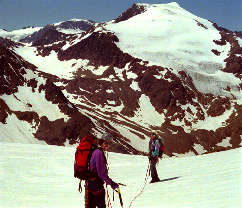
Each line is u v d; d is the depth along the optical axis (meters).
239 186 7.42
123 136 187.00
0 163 14.94
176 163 15.14
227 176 9.03
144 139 192.75
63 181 12.09
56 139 160.12
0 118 165.12
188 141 196.50
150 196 8.55
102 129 178.50
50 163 15.22
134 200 8.46
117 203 8.40
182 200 7.29
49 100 188.25
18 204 8.80
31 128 165.75
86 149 4.99
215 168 11.12
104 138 5.16
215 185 8.17
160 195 8.43
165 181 10.63
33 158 16.39
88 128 169.00
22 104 179.62
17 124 166.00
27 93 190.25
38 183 11.83
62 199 9.34
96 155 4.91
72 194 10.05
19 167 14.30
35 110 177.50
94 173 4.95
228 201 6.30
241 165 10.41
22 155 17.20
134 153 162.00
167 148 188.00
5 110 171.00
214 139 199.75
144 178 12.20
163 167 14.45
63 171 13.77
